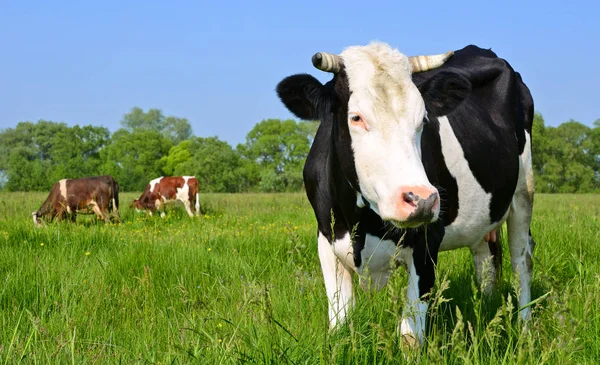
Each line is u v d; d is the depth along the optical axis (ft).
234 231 31.19
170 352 11.78
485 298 17.51
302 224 39.11
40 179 233.14
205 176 227.20
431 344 10.21
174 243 26.53
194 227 39.68
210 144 293.64
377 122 11.50
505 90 18.17
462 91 13.48
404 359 11.03
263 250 24.84
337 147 12.42
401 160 11.16
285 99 13.08
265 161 281.95
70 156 280.92
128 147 292.81
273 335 11.59
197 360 11.25
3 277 19.90
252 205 64.80
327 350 11.04
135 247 25.31
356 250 13.83
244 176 232.94
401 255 13.75
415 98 11.71
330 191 13.97
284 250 24.68
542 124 255.09
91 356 12.28
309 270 20.25
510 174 17.65
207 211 57.88
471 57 18.72
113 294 18.49
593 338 13.28
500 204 17.56
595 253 23.39
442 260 22.59
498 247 19.40
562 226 28.73
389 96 11.58
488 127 16.83
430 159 14.43
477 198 16.37
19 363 11.37
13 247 26.50
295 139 277.03
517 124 18.30
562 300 11.59
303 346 11.64
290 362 10.88
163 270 21.30
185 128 420.77
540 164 255.29
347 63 12.30
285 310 15.66
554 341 10.59
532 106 19.38
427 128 14.53
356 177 11.96
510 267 21.71
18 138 302.25
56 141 286.87
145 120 414.00
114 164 235.40
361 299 14.56
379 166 11.31
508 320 10.71
